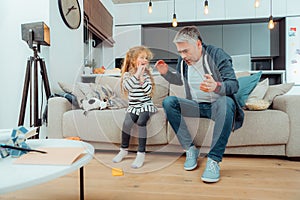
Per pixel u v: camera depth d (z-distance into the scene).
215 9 4.73
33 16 2.30
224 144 1.37
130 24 4.97
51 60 2.31
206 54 1.49
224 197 1.11
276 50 4.80
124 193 1.17
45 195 1.15
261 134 1.74
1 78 2.34
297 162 1.71
